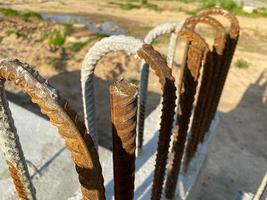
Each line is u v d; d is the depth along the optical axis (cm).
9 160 186
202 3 1723
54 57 1092
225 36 369
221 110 944
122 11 1627
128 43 243
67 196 477
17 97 882
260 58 1231
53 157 536
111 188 429
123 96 184
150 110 897
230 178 721
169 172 397
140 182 437
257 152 810
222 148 809
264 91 1045
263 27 1509
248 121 913
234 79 1091
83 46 1173
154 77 1045
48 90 152
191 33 316
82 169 172
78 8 1627
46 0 1686
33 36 1210
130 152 208
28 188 200
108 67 1047
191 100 339
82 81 284
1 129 175
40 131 589
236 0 1775
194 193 576
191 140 441
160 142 282
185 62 334
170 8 1680
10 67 155
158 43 1256
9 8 1528
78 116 162
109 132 802
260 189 362
